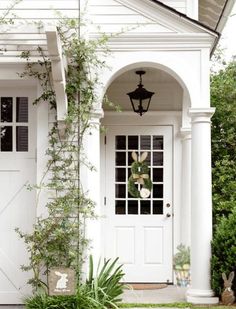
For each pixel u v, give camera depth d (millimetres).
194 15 8586
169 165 9914
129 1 8133
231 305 7812
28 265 8039
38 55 7867
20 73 7938
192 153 8156
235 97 11633
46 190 7918
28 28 7512
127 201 9906
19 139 8203
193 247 8070
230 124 11477
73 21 7781
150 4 8086
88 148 7957
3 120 8211
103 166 9930
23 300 7793
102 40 7895
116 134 9953
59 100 7691
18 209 8117
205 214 8062
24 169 8156
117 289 7820
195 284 8016
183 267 9109
